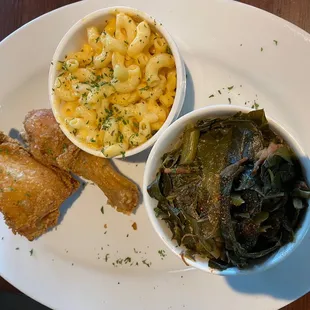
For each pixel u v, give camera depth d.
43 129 0.25
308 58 0.23
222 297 0.24
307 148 0.23
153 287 0.25
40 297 0.26
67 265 0.26
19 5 0.28
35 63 0.26
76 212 0.26
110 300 0.26
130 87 0.23
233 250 0.20
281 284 0.24
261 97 0.24
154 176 0.22
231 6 0.24
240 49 0.24
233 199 0.19
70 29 0.24
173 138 0.22
